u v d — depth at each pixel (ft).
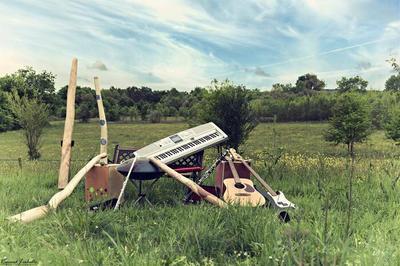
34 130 58.13
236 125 38.09
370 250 11.34
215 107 38.58
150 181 23.75
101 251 11.35
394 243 12.55
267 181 25.30
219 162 20.95
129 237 13.34
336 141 61.16
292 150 50.93
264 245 11.58
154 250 11.41
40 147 59.11
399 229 14.05
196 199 19.53
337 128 62.03
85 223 13.79
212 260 11.48
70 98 23.15
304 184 23.93
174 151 20.45
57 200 17.17
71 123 22.77
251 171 19.11
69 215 14.38
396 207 17.70
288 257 10.30
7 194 20.83
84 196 20.65
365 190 21.57
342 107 63.52
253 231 12.87
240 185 18.34
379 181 23.38
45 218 15.31
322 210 15.71
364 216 15.55
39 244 12.32
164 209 16.94
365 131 61.57
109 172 19.12
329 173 27.25
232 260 11.56
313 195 21.16
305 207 17.43
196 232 12.31
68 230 13.52
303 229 12.62
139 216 16.26
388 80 65.31
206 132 22.30
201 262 11.12
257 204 15.71
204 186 20.30
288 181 25.38
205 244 12.14
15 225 13.89
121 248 11.45
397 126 58.03
